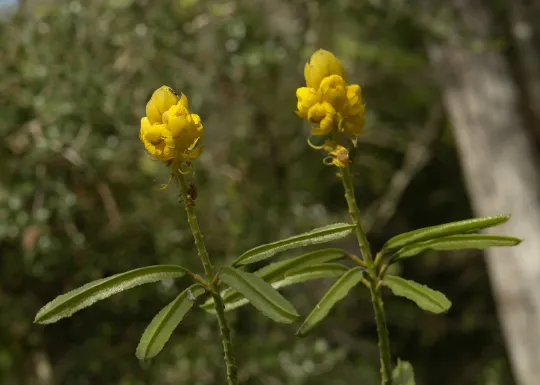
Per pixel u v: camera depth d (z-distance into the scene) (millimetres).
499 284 1949
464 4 1962
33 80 1566
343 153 584
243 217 1820
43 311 559
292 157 2102
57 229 1558
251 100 1943
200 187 1748
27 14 1640
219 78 1826
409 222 2822
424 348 2789
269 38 1875
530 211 1909
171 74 1703
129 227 1649
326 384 1843
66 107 1512
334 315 2164
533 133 2180
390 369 592
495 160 1959
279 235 1888
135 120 1623
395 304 2529
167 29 1700
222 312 571
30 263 1494
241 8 1813
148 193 1657
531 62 2180
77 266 1602
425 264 2762
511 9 2180
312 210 2014
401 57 2174
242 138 1896
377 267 603
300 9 1931
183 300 570
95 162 1545
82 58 1580
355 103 587
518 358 1925
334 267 599
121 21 1650
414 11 1888
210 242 1755
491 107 1976
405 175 2418
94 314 1693
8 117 1546
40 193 1509
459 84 2012
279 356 1762
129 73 1650
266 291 558
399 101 2543
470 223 584
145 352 562
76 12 1602
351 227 583
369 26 2049
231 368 569
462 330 2781
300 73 1973
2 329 1642
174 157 562
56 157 1519
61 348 1700
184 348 1722
